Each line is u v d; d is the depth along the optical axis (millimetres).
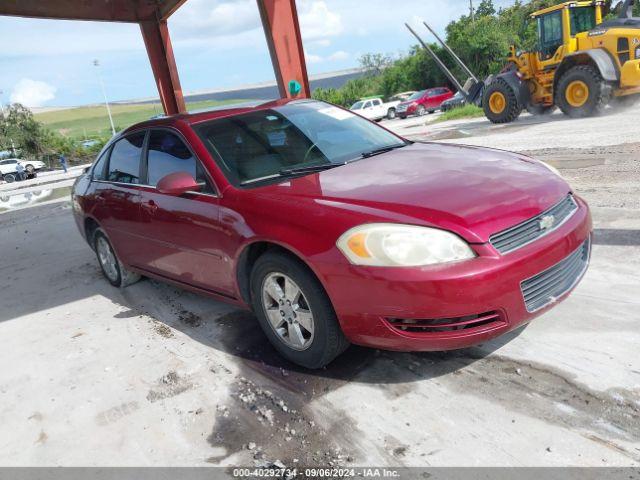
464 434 2346
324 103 4410
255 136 3670
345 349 3000
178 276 3998
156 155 4008
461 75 39156
